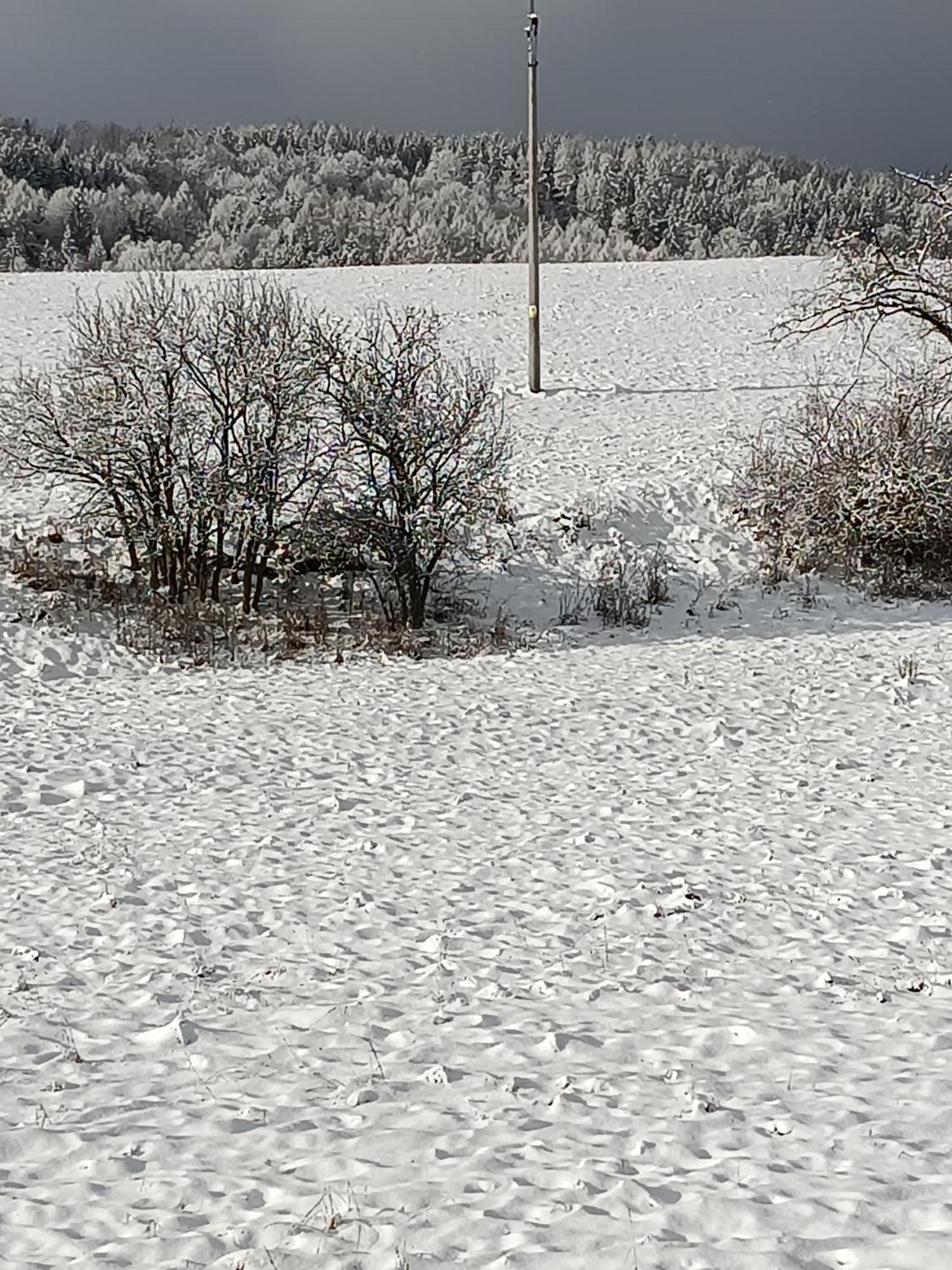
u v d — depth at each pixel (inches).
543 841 404.8
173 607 685.3
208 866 384.2
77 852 395.5
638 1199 194.7
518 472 884.0
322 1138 223.8
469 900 354.9
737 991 292.7
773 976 301.4
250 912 347.6
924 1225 183.6
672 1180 201.8
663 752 505.4
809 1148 212.2
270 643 669.9
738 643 682.2
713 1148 214.5
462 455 708.0
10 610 661.9
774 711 560.4
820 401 878.4
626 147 5073.8
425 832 414.9
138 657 642.8
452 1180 203.3
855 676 615.5
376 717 557.0
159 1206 202.2
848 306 837.2
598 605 729.6
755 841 401.1
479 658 657.6
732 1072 248.1
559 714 560.1
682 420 992.2
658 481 858.8
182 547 698.2
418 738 526.9
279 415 692.1
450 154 5172.2
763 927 333.1
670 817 426.6
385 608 699.4
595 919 339.3
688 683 607.2
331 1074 253.3
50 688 598.5
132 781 470.0
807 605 748.6
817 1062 250.2
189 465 681.6
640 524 816.9
